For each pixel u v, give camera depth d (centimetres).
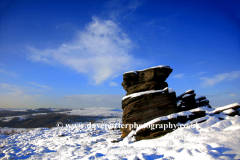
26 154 1049
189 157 530
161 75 1600
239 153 504
